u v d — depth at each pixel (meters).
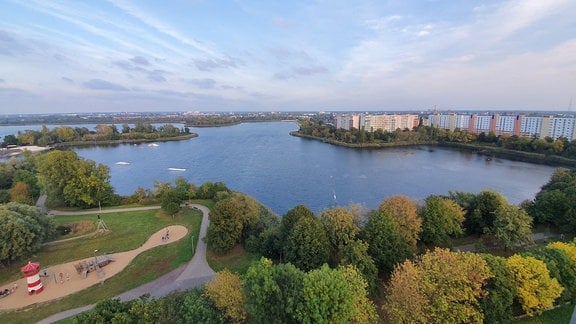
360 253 48.78
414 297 38.12
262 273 37.38
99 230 75.44
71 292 50.88
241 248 66.38
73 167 95.31
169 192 86.56
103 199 95.75
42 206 96.44
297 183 148.88
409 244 61.81
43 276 55.59
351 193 134.38
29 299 48.81
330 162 197.25
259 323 34.38
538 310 44.28
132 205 96.81
